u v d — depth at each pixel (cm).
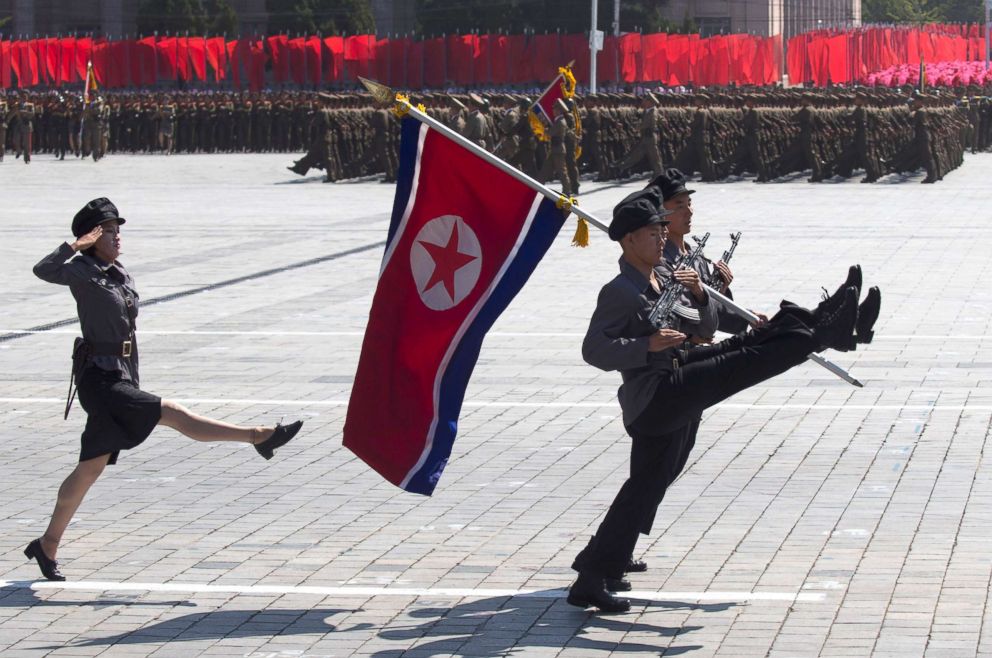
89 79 6294
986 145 5678
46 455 1277
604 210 3431
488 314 881
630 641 784
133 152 6475
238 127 6412
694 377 793
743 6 11381
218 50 8219
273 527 1034
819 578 881
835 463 1180
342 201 3881
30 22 12231
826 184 4128
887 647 757
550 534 1002
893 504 1050
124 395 900
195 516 1067
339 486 1154
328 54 8250
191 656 779
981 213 3231
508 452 1252
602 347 798
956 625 788
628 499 824
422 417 884
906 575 881
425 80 8288
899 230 2897
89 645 798
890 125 4194
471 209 880
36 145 6256
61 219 3397
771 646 767
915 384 1492
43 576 925
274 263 2586
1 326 1984
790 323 796
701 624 807
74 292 906
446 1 10250
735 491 1098
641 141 4219
